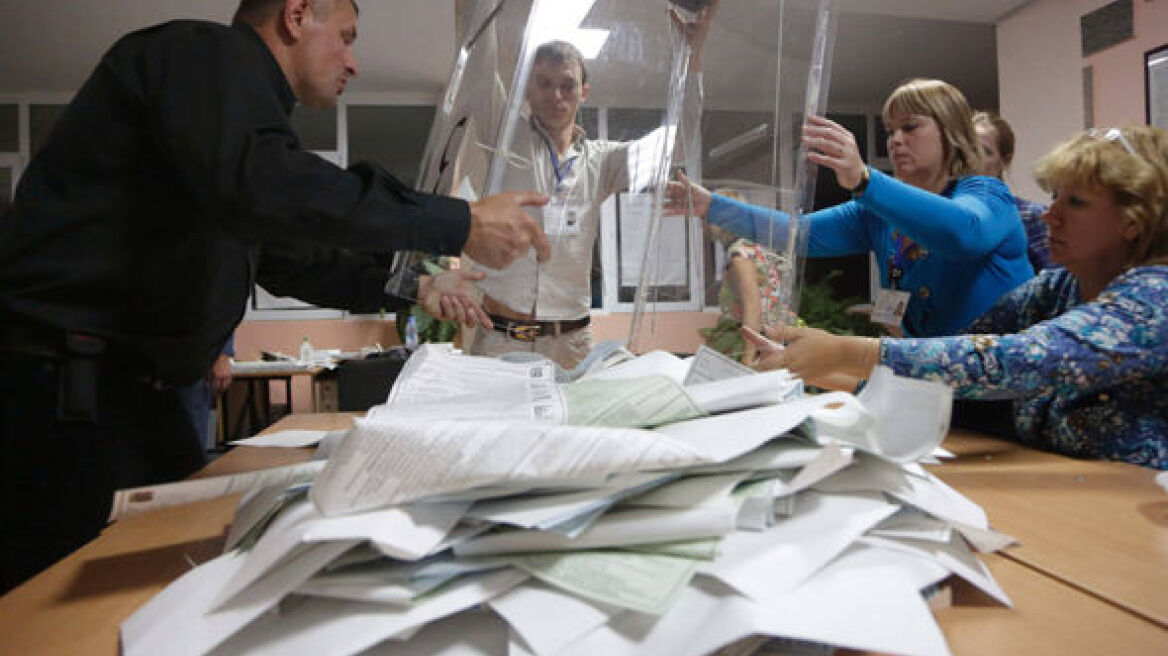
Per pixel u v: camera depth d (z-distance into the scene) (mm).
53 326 811
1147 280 865
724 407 515
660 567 357
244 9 967
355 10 1047
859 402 487
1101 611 410
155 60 744
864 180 1033
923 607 344
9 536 797
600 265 829
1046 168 1014
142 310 868
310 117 6164
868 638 316
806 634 314
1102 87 3848
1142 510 623
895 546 422
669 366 659
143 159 822
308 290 1219
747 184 742
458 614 374
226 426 4289
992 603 424
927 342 805
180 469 929
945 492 517
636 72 785
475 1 820
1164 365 820
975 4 4359
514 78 785
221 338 986
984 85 6371
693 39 762
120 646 375
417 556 334
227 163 657
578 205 810
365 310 1250
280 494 433
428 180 860
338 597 347
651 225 788
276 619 348
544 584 361
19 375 803
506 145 798
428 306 923
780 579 354
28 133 5715
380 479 376
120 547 572
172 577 500
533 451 378
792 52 717
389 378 3002
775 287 734
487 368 689
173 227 858
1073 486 716
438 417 520
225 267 918
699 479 410
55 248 821
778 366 734
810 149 712
